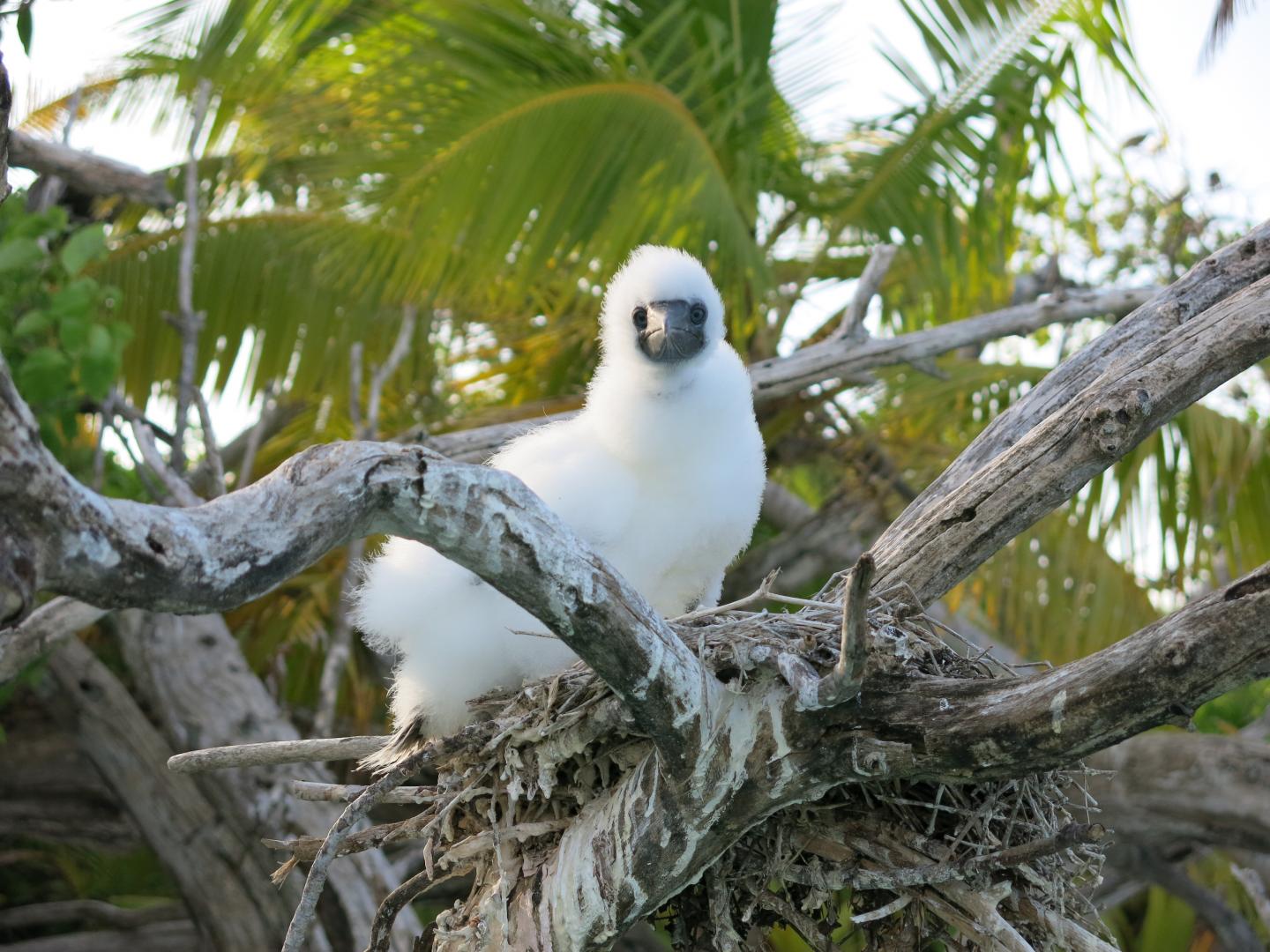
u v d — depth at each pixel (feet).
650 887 17.52
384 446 13.38
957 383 45.01
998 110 42.19
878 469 46.14
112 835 49.85
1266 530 47.62
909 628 17.60
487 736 17.89
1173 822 36.83
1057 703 14.60
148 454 33.81
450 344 50.44
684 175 37.73
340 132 41.63
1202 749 36.27
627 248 37.86
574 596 14.55
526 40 38.29
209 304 46.80
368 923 37.04
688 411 23.82
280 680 48.14
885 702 15.92
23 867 54.54
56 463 11.05
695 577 25.88
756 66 40.27
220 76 39.65
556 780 18.49
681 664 15.72
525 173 37.22
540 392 48.88
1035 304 37.04
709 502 24.22
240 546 12.17
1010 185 44.01
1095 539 46.93
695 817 16.88
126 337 32.07
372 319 46.96
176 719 38.81
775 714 16.30
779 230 45.24
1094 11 39.96
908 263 49.49
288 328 47.03
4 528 10.85
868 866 17.28
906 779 17.11
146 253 47.16
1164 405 17.16
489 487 13.79
